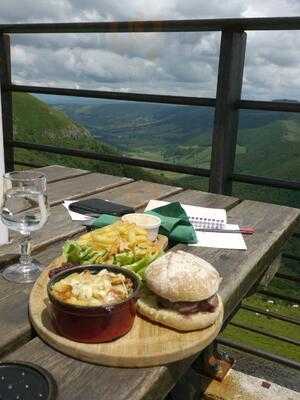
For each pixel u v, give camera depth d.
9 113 2.94
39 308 0.85
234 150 2.39
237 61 2.22
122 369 0.72
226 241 1.35
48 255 1.16
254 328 2.24
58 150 2.87
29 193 1.11
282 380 2.15
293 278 2.13
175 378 0.77
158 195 1.88
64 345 0.74
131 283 0.82
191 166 2.44
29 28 2.71
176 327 0.80
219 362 2.01
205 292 0.81
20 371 0.68
